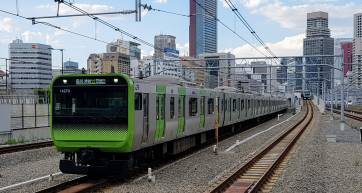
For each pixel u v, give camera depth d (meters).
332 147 23.69
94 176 14.16
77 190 11.48
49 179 13.52
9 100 34.47
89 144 13.52
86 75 13.66
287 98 85.19
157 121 15.79
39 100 36.31
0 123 25.14
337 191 12.05
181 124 18.78
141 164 15.81
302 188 12.42
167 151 18.45
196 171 15.40
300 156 19.98
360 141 27.12
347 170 15.77
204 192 11.67
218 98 26.25
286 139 28.41
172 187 12.52
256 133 33.56
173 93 17.64
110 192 11.82
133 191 11.95
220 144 25.14
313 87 116.19
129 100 13.32
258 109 43.06
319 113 79.38
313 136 31.20
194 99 20.88
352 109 93.56
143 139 14.62
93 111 13.55
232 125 32.44
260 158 19.31
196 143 23.05
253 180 13.91
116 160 13.37
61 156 19.20
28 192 11.75
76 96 13.73
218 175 14.76
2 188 12.16
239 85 47.34
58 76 13.88
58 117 13.82
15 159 17.98
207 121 23.34
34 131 27.95
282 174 15.04
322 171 15.55
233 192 11.68
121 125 13.34
